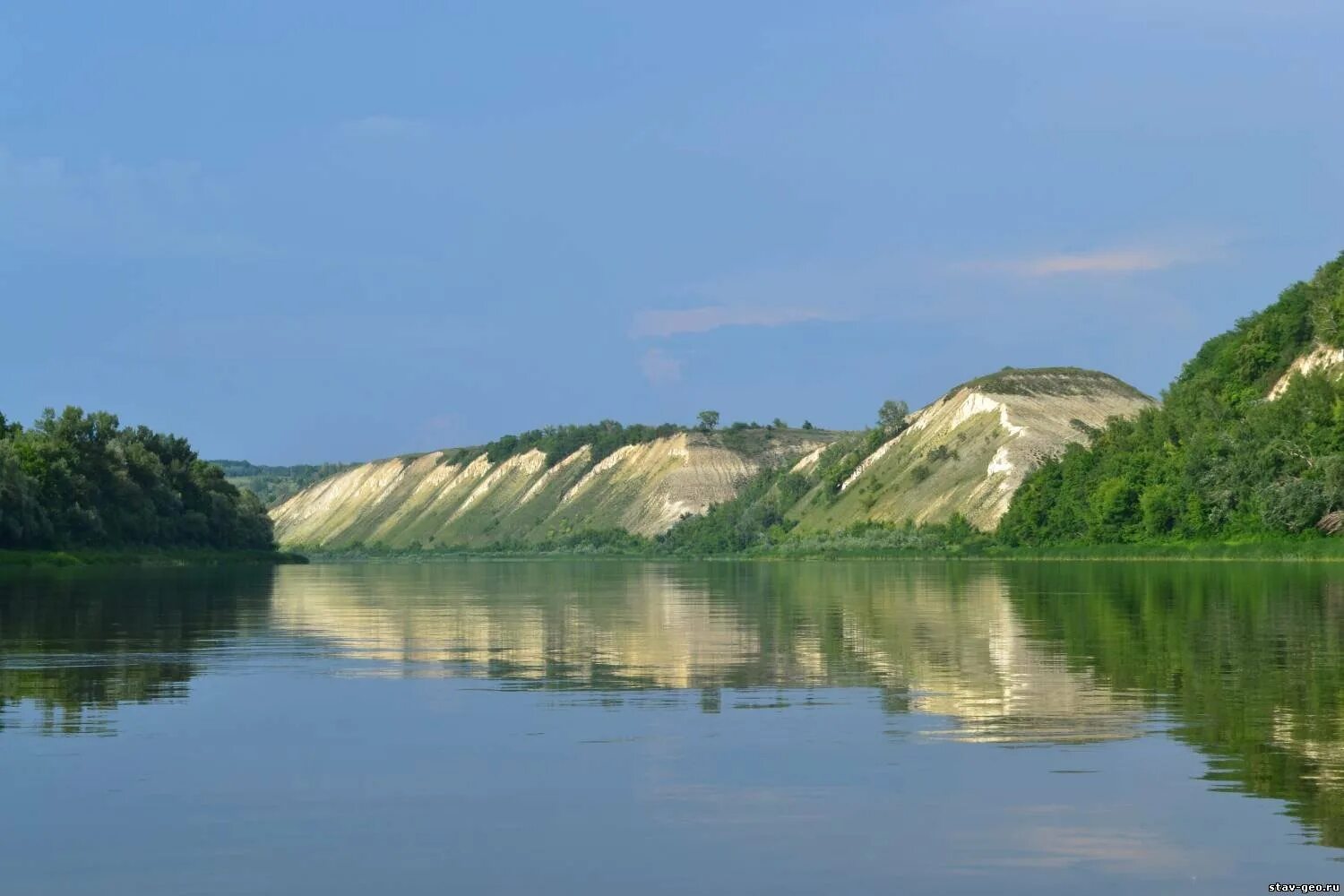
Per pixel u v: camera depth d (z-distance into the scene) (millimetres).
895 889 15680
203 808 19391
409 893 15672
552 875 16234
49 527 151375
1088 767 21266
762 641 43469
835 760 22047
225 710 28125
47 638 46000
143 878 16266
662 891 15688
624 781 20766
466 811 19125
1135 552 155250
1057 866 16391
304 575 137500
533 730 25203
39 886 15992
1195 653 37000
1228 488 151625
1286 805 18859
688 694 29812
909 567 149750
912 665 35000
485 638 46031
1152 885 15727
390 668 36062
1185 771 20875
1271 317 179750
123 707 28594
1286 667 33594
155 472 182625
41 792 20375
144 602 70938
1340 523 138000
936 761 21875
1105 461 185125
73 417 170250
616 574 142250
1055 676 32156
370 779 21156
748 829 18062
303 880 16156
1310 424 147500
